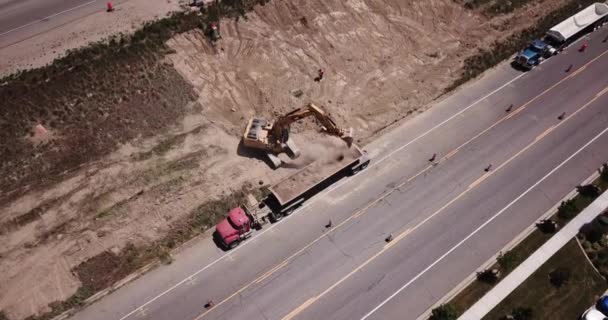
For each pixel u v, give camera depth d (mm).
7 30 44062
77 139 37531
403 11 50688
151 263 32281
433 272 32688
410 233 34688
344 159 37000
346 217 35406
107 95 39938
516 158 39844
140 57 42188
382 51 47375
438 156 39625
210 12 45906
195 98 41438
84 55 41594
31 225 33125
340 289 31688
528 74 47188
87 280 31109
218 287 31438
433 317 29609
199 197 35562
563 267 32938
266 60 44500
